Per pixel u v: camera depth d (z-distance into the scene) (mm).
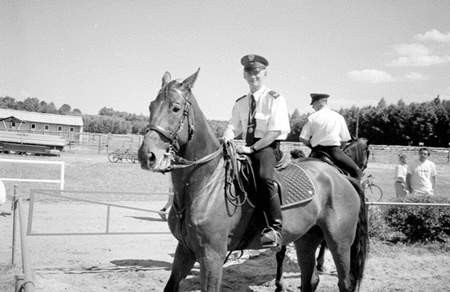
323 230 4582
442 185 22109
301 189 4270
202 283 3586
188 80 3568
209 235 3588
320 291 5598
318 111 5594
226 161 3832
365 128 80562
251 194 3918
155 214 11672
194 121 3625
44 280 5355
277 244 3865
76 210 11469
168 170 3486
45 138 30938
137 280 5676
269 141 3916
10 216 9906
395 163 38438
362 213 4941
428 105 75875
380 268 6930
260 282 5898
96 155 33188
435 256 7855
